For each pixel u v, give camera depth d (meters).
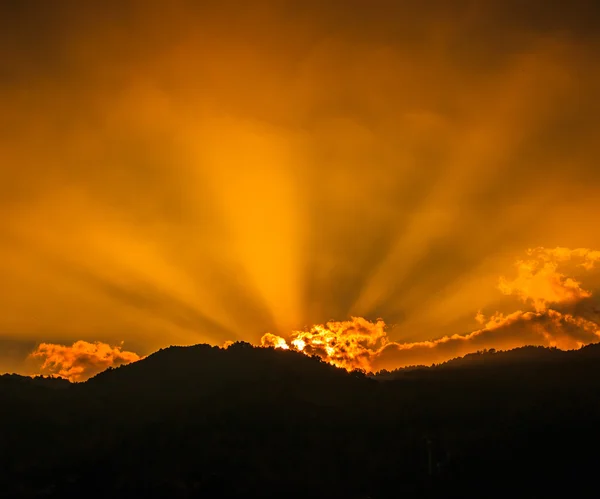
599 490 76.19
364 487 80.38
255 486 76.75
